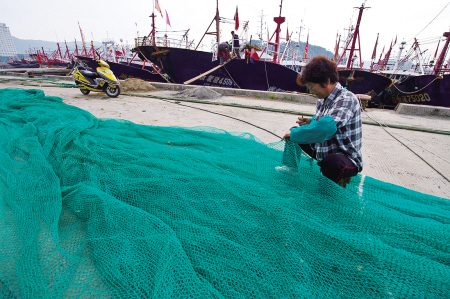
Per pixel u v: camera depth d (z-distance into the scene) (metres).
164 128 4.05
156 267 1.46
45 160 2.57
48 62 64.00
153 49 17.00
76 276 1.49
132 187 2.19
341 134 2.12
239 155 2.89
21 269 1.45
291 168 2.60
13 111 4.76
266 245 1.70
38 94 5.80
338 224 1.86
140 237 1.62
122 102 7.49
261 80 15.13
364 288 1.41
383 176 3.18
